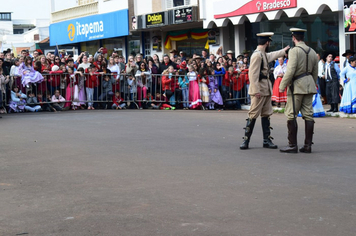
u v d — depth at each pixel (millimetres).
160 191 5488
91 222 4461
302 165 6863
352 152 7863
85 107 16219
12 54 16984
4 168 6762
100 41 28891
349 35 16172
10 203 5109
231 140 9156
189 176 6199
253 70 8109
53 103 15422
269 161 7164
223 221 4453
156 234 4137
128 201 5109
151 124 11523
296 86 7789
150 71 16734
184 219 4516
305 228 4258
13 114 14289
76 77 15797
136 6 24406
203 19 20438
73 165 6918
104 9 26781
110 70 16391
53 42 31688
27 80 14898
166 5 22906
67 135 9742
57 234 4176
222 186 5695
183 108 16703
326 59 15688
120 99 16484
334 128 10883
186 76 16422
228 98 16250
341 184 5754
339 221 4438
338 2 15523
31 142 8898
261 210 4773
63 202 5109
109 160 7246
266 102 8289
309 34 17859
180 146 8453
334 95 13836
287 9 17078
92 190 5566
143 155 7621
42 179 6117
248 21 20156
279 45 19000
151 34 24969
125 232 4195
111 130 10461
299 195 5289
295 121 7859
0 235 4168
